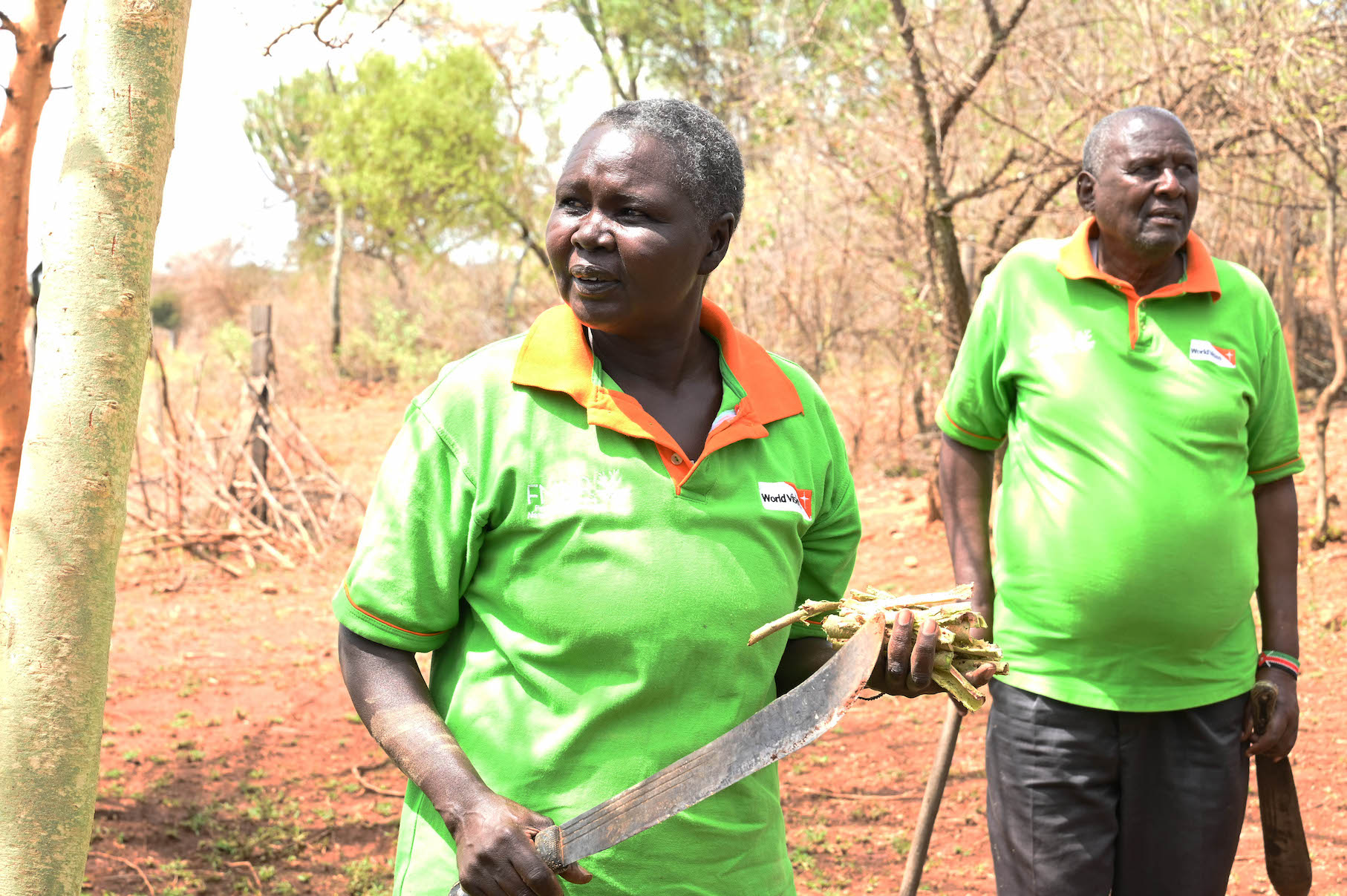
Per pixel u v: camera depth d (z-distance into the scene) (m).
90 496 1.64
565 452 1.78
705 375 1.93
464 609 1.90
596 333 1.87
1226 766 2.93
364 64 17.58
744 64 9.72
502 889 1.64
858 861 4.54
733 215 1.83
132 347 1.66
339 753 5.89
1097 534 2.86
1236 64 6.70
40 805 1.62
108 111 1.64
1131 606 2.84
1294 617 3.05
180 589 9.55
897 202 8.84
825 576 2.06
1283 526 3.07
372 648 1.84
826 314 12.96
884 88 8.23
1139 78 7.36
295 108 24.41
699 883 1.77
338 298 24.11
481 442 1.79
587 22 19.03
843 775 5.47
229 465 11.70
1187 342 2.91
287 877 4.52
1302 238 11.29
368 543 1.83
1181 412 2.87
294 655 7.69
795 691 1.56
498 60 17.09
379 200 17.88
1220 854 2.95
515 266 22.77
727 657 1.77
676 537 1.76
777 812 1.92
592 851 1.63
